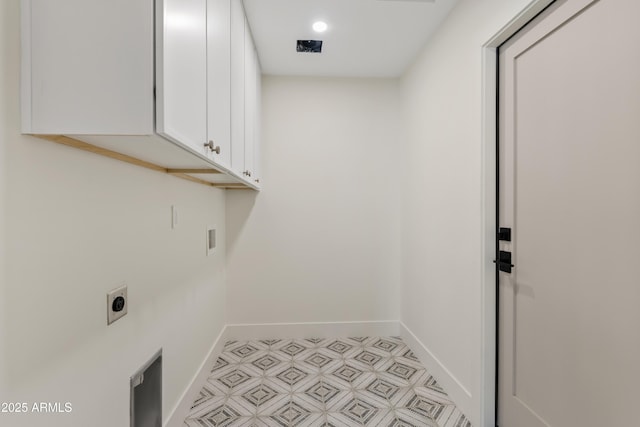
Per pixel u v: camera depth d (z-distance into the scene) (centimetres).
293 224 281
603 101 103
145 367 128
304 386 204
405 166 272
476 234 163
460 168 180
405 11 191
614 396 100
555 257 123
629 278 95
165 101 77
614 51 99
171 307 155
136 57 75
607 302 102
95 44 75
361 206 285
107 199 104
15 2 72
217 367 229
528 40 135
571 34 114
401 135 281
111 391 106
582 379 111
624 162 96
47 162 80
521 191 142
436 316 212
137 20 75
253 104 225
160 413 141
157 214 140
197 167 142
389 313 286
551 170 124
